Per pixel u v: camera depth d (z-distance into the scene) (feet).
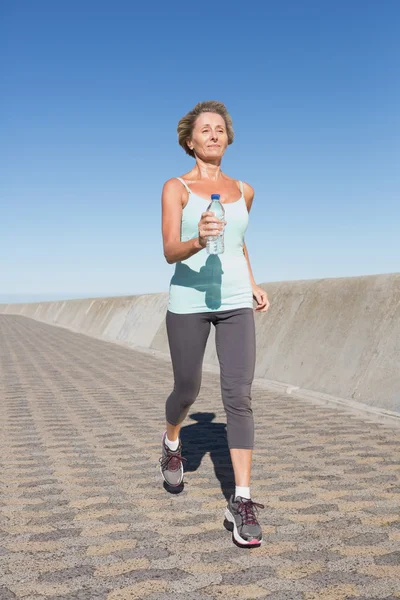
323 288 28.45
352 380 23.27
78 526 10.94
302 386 26.02
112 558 9.53
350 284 26.61
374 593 8.25
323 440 17.29
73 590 8.46
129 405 24.11
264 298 12.33
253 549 9.81
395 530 10.53
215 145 11.58
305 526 10.78
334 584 8.54
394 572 8.89
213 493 12.79
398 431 18.31
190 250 10.30
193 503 12.16
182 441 17.56
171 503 12.18
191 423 20.16
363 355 23.40
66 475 14.25
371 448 16.26
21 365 38.78
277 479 13.61
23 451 16.58
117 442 17.63
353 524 10.83
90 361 41.29
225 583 8.62
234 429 10.84
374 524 10.81
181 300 11.35
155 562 9.36
